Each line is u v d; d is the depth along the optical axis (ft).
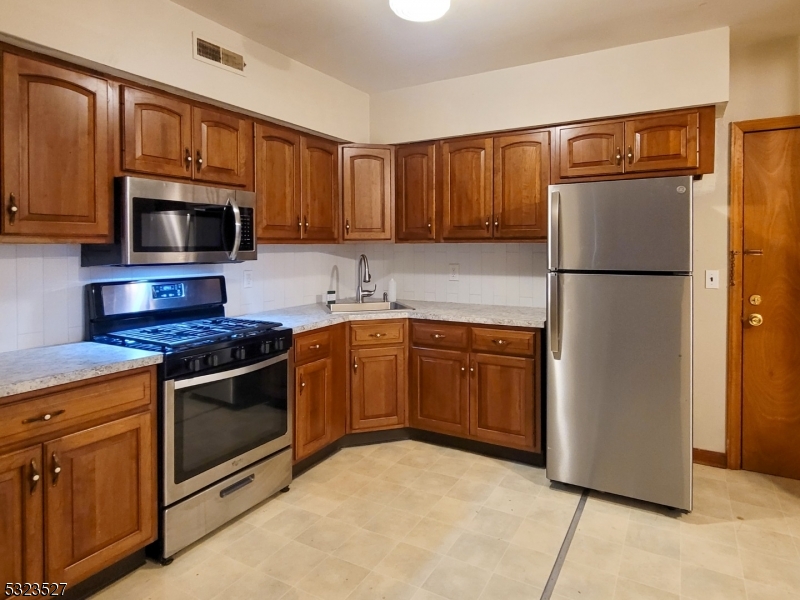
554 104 9.73
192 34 7.69
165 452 6.68
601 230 8.22
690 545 7.21
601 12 7.79
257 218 9.16
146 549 6.88
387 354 10.80
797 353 9.37
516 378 9.75
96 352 6.68
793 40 8.98
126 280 8.06
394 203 11.69
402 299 13.23
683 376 7.84
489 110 10.41
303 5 7.53
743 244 9.59
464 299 12.41
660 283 7.89
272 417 8.48
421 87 11.18
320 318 9.87
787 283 9.36
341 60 9.73
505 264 11.86
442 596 6.13
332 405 10.16
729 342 9.75
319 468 9.78
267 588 6.28
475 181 10.73
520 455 10.03
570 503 8.43
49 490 5.49
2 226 5.75
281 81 9.38
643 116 9.08
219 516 7.47
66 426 5.62
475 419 10.25
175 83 7.44
